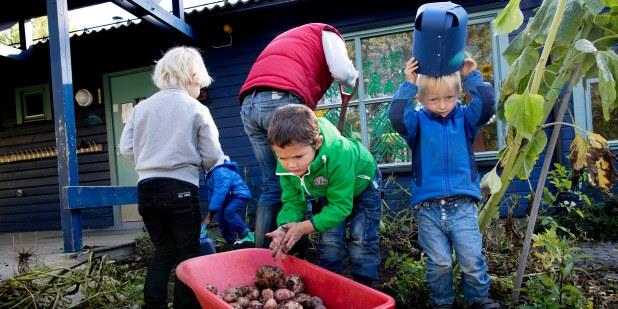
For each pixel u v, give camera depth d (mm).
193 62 2477
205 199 6113
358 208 2449
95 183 6949
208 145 2389
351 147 2170
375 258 2438
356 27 5727
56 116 4012
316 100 2646
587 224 4477
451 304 2150
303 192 2148
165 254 2340
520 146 2303
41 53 6582
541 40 2184
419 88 2115
